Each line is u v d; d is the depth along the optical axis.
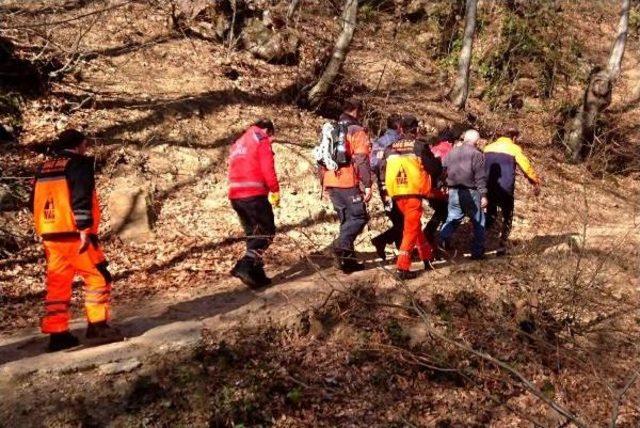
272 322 6.09
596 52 20.80
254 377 5.44
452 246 9.14
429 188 7.14
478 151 7.93
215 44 13.28
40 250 7.70
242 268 6.77
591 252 8.37
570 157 15.14
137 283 7.19
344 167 7.06
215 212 9.20
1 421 4.63
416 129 7.20
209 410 5.09
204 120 10.91
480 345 6.36
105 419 4.84
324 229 9.26
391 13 18.64
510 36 18.27
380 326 6.27
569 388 6.08
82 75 10.86
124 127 10.05
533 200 12.13
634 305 7.32
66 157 5.34
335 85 13.34
